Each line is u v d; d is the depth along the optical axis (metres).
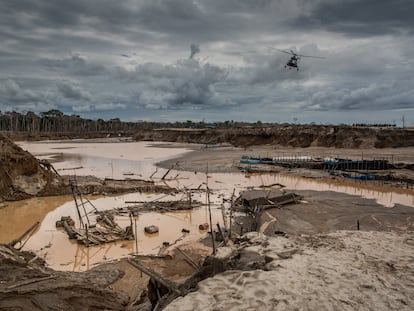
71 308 12.78
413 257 10.52
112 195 38.59
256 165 62.53
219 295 8.12
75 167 59.81
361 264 9.95
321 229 25.86
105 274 17.78
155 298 11.98
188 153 85.19
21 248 22.39
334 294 8.10
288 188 43.50
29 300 12.31
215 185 45.28
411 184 43.88
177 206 33.19
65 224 26.75
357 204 33.88
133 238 24.73
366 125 114.50
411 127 103.62
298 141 96.75
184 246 22.72
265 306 7.56
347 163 57.50
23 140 131.38
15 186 35.94
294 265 9.80
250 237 13.02
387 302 7.78
